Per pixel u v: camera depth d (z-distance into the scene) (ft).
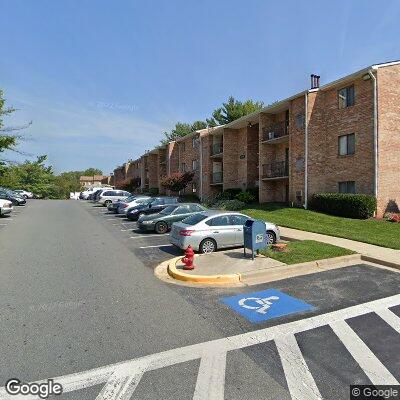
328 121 73.41
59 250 38.47
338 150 71.00
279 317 19.45
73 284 25.58
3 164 90.99
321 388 12.68
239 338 16.78
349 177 68.18
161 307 20.98
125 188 197.36
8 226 59.82
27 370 13.80
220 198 101.35
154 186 167.73
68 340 16.44
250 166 99.40
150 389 12.54
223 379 13.23
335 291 24.00
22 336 16.84
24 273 28.55
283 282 26.27
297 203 75.87
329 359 14.79
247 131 99.76
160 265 31.96
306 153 73.05
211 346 15.94
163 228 52.39
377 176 62.54
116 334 17.12
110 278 27.37
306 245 37.14
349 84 68.69
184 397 12.05
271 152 89.51
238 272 27.63
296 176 76.43
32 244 42.06
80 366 14.12
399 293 23.52
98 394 12.25
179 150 142.10
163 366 14.16
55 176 254.06
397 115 64.80
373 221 58.18
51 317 19.26
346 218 61.82
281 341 16.48
